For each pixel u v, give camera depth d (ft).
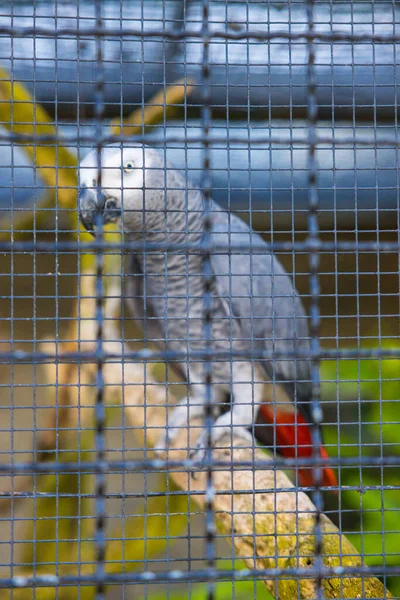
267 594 5.54
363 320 6.44
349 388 6.32
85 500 6.35
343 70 5.49
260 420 6.30
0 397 8.17
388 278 6.36
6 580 2.05
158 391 5.83
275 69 5.40
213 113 5.39
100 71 2.24
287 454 6.43
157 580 2.09
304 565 3.89
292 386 5.91
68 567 6.20
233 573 2.12
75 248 2.16
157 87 5.55
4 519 3.12
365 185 6.13
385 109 5.56
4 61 5.57
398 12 5.22
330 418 6.42
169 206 5.21
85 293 5.88
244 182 6.26
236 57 5.39
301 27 5.25
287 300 5.85
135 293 6.07
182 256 5.62
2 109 5.59
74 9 5.49
